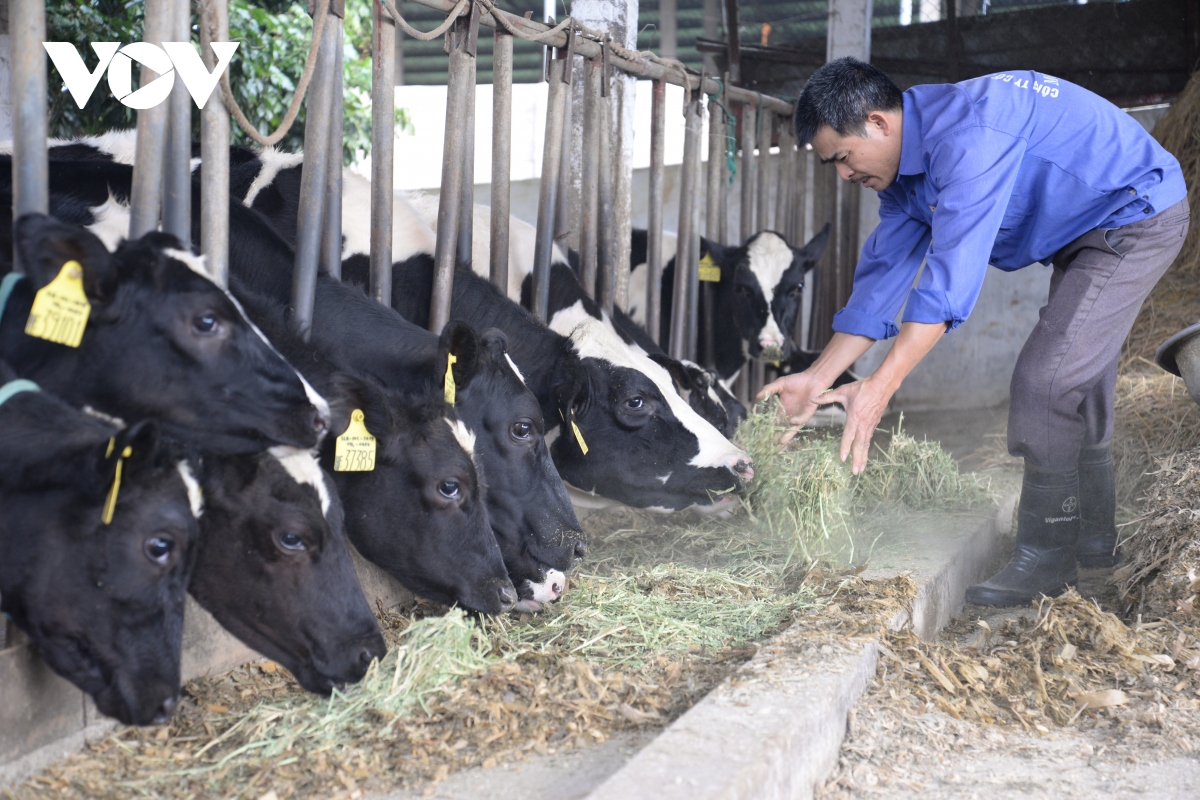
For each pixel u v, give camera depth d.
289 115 3.11
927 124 3.34
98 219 2.90
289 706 2.45
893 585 3.23
